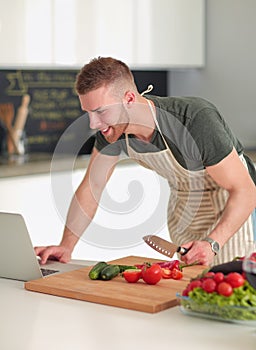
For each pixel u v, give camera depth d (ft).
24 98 16.16
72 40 14.97
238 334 5.91
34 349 5.65
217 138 8.51
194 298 6.24
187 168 8.96
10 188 13.43
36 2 14.39
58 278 7.60
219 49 17.33
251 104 16.97
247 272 5.85
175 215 9.96
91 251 14.23
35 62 14.55
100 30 15.35
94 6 15.21
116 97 7.98
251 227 9.83
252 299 6.06
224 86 17.39
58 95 16.96
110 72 7.91
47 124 16.79
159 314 6.49
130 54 15.93
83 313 6.56
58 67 15.70
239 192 8.53
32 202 13.83
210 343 5.71
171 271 7.54
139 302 6.63
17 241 7.78
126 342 5.78
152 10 16.17
